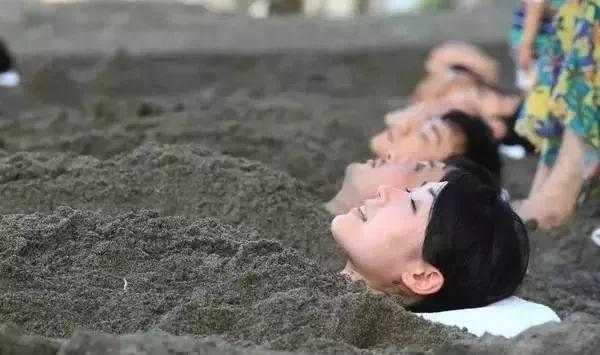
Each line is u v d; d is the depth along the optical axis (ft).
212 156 15.16
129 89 31.14
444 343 9.50
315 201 14.69
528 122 17.17
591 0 15.11
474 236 10.96
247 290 10.59
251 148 18.97
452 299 11.10
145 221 12.09
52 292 10.35
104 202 13.53
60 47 37.50
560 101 15.55
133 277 10.86
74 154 16.31
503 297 11.23
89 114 22.25
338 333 9.74
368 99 28.68
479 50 35.04
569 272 15.23
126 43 38.24
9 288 10.32
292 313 9.96
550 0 18.81
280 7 60.95
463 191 11.21
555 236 16.21
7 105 26.48
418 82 33.14
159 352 8.23
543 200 16.16
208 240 11.66
